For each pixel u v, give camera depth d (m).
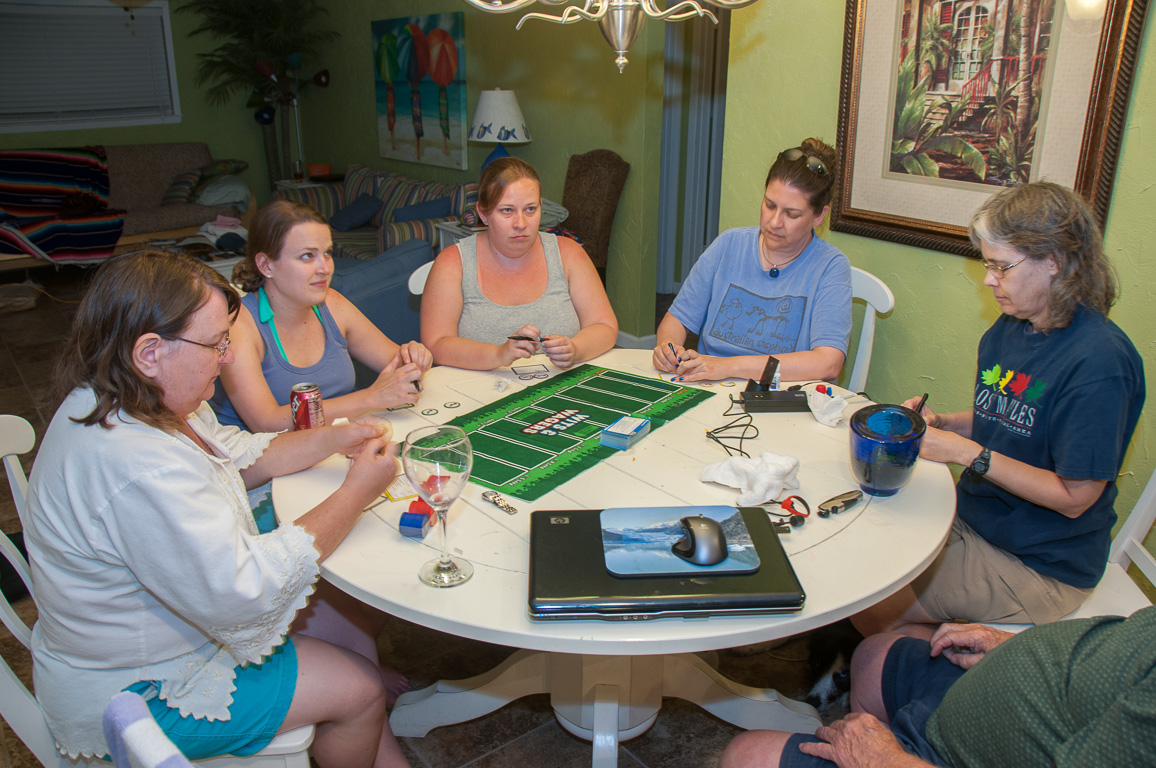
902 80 2.20
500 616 1.04
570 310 2.16
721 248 2.18
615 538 1.14
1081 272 1.32
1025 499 1.42
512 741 1.79
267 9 6.44
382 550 1.20
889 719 1.33
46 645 1.16
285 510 1.30
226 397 1.96
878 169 2.34
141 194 6.51
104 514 1.02
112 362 1.03
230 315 1.17
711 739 1.80
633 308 4.45
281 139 6.99
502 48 4.80
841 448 1.52
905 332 2.41
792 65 2.50
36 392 3.88
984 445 1.55
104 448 1.02
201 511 1.04
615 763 1.55
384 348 2.01
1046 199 1.32
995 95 2.00
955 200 2.16
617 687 1.55
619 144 4.25
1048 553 1.46
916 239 2.27
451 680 1.76
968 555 1.53
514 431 1.60
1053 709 0.91
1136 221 1.84
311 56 6.75
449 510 1.30
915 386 2.42
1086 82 1.82
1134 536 1.57
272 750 1.21
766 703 1.70
